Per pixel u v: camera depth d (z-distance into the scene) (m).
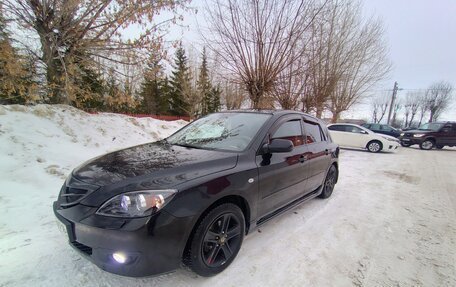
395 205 4.57
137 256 1.81
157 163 2.27
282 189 3.10
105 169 2.17
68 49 6.44
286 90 9.82
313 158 3.82
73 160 5.09
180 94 33.38
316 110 12.84
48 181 4.09
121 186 1.89
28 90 6.32
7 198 3.38
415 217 4.03
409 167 8.91
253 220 2.69
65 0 5.68
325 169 4.35
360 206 4.41
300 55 8.52
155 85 35.41
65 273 2.17
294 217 3.74
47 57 6.32
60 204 2.10
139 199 1.82
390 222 3.77
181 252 1.96
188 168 2.19
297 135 3.60
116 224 1.77
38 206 3.34
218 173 2.26
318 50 10.32
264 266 2.50
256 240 2.99
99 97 7.38
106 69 6.65
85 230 1.85
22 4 5.61
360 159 10.45
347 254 2.82
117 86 7.13
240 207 2.60
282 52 7.96
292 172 3.25
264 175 2.74
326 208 4.20
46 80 6.76
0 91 6.43
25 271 2.15
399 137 17.88
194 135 3.37
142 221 1.79
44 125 5.88
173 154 2.58
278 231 3.26
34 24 5.86
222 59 8.46
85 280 2.11
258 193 2.67
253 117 3.32
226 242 2.37
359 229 3.47
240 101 18.02
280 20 7.56
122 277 2.17
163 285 2.14
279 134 3.19
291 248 2.86
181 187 1.97
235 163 2.48
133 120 9.03
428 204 4.73
